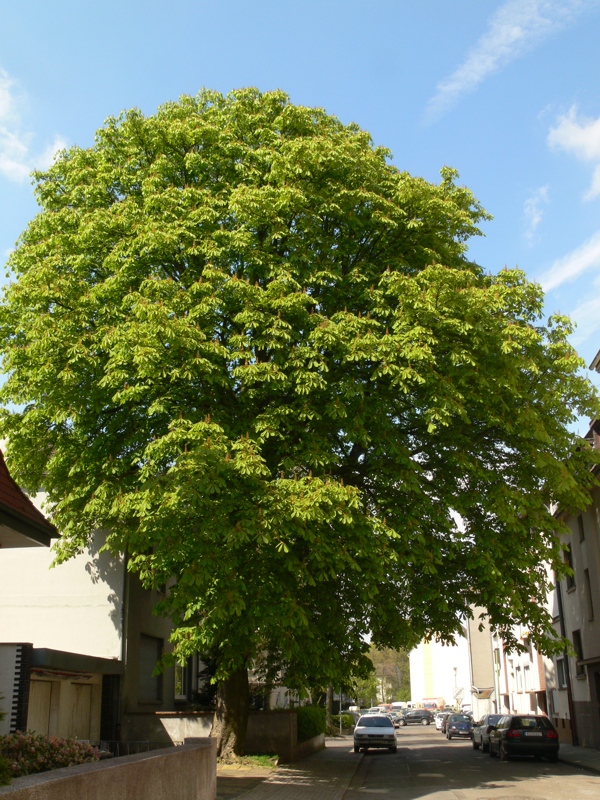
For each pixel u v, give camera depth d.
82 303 16.56
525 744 24.77
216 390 16.38
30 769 9.32
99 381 15.64
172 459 15.13
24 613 21.58
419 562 16.50
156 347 14.62
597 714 26.81
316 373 15.25
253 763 18.91
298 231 17.16
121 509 14.71
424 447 18.33
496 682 54.91
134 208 17.12
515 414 17.38
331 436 17.09
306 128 18.50
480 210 20.50
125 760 8.62
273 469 16.09
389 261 17.61
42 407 16.58
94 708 20.77
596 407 18.66
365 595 15.70
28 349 16.03
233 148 17.83
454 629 18.69
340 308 17.14
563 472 17.39
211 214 16.59
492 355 17.03
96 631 21.33
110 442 16.45
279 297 15.70
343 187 17.38
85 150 19.47
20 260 18.47
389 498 17.27
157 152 18.50
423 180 18.17
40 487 21.77
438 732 58.84
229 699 19.36
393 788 17.00
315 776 18.42
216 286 16.09
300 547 15.95
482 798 14.58
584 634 27.92
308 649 15.39
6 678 14.40
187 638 15.50
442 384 15.92
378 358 15.45
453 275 16.31
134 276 16.55
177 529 14.49
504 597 17.12
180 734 21.44
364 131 19.48
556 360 18.09
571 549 29.59
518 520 17.36
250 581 15.05
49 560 21.94
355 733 32.06
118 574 21.64
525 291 18.09
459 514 17.42
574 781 17.97
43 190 19.52
